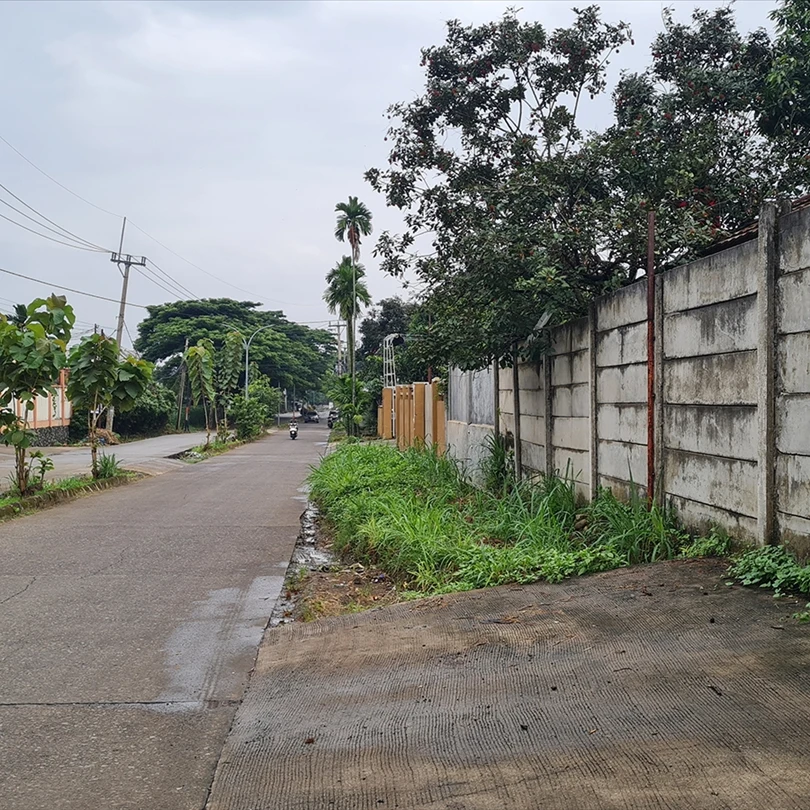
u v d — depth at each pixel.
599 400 8.59
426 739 3.82
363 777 3.50
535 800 3.17
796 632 4.61
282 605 6.76
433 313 10.77
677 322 6.94
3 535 10.16
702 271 6.52
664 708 3.86
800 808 2.92
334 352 85.50
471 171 11.43
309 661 5.14
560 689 4.25
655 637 4.84
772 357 5.61
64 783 3.59
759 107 10.44
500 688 4.36
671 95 10.62
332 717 4.20
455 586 6.60
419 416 22.92
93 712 4.42
